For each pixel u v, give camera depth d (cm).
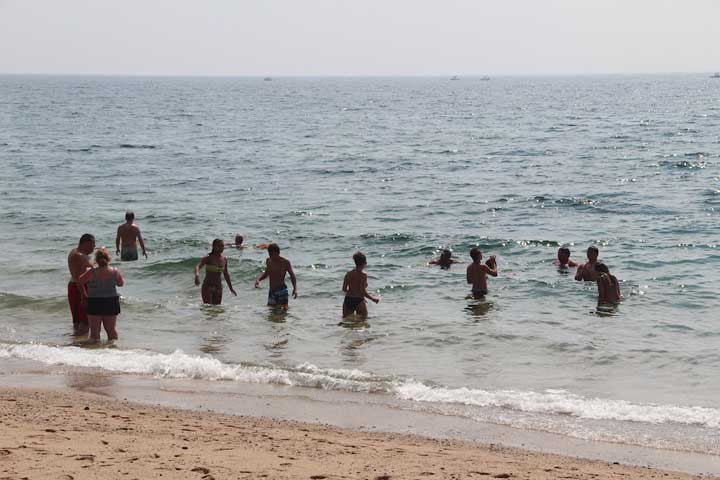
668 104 13688
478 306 1590
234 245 2197
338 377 1130
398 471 702
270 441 803
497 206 3022
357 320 1478
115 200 3203
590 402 1018
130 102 15338
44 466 662
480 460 766
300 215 2836
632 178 3803
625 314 1527
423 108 13012
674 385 1109
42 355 1224
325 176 4062
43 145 5856
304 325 1445
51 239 2347
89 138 6625
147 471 661
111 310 1319
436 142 6194
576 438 878
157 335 1374
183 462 696
